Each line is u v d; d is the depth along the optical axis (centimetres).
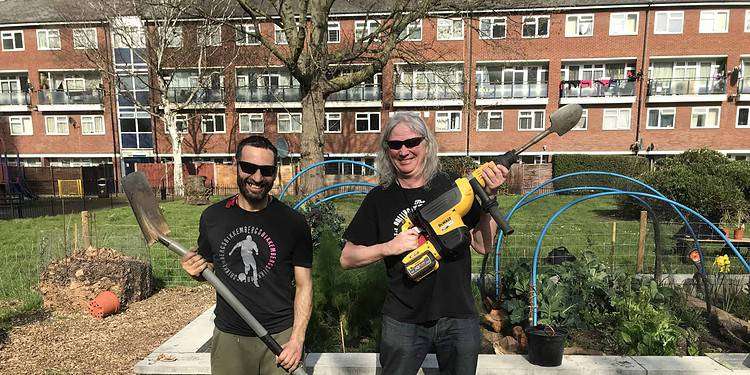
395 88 2245
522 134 2309
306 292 209
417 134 194
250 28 2020
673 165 1134
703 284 446
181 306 509
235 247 201
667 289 400
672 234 730
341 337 342
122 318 470
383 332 202
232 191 2212
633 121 2222
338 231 511
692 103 2184
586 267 386
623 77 2252
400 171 200
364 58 1012
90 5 2034
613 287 383
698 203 991
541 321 325
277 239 202
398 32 949
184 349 318
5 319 460
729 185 995
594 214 1257
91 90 2452
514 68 2334
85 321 460
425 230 189
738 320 384
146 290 539
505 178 184
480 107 2289
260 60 2206
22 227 1075
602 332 344
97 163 2538
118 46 2341
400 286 196
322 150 995
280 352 194
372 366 283
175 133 2097
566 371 282
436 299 193
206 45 1930
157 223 199
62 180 2175
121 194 2262
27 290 551
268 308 202
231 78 2353
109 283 493
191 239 838
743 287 467
